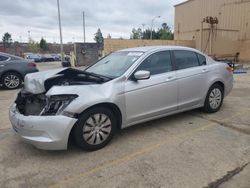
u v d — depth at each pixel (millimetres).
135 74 4254
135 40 22234
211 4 28297
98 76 4414
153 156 3789
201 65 5469
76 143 3873
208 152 3873
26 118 3689
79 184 3146
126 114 4266
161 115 4777
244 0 24641
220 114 5711
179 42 24234
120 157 3789
